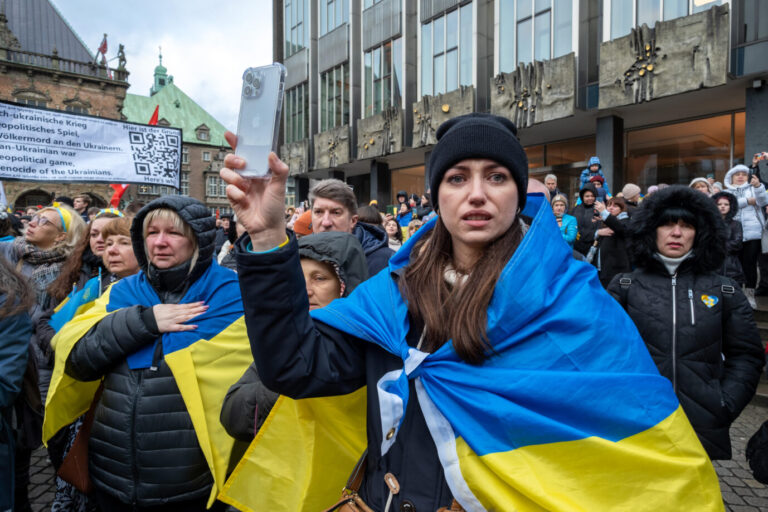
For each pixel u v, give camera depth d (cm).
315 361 96
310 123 2227
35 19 4131
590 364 95
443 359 97
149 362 186
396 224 614
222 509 194
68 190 3809
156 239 196
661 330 230
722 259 231
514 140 97
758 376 223
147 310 189
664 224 235
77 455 197
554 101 1273
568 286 100
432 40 1680
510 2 1428
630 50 1122
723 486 322
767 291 634
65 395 200
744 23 1002
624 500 91
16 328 177
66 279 296
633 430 93
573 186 1448
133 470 181
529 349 95
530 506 91
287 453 133
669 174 1252
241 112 93
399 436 100
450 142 96
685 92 1052
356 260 177
